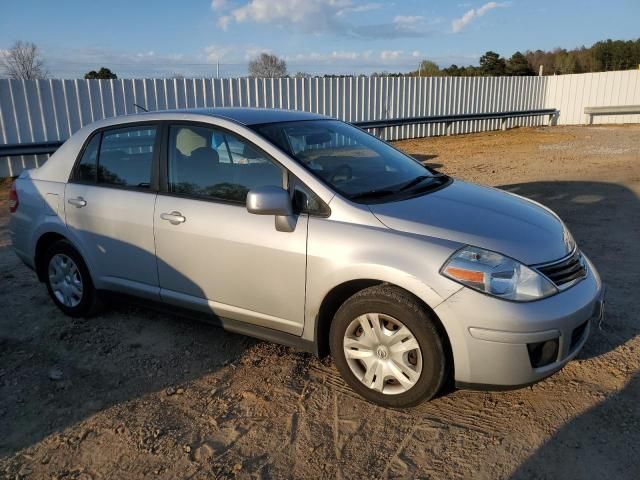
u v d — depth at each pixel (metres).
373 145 4.38
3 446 3.08
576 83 23.83
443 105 20.06
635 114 22.62
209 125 3.85
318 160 3.68
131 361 3.97
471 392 3.45
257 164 3.62
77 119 11.98
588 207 8.09
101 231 4.27
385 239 3.14
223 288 3.74
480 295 2.92
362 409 3.31
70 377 3.77
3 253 6.55
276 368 3.82
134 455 2.97
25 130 11.30
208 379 3.70
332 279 3.25
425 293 2.99
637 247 6.12
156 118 4.12
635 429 3.04
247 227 3.55
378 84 17.72
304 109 15.97
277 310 3.55
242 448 3.00
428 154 14.74
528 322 2.89
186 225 3.80
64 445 3.07
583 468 2.77
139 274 4.17
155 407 3.40
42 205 4.65
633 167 11.55
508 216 3.46
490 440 3.00
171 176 3.97
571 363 3.74
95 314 4.70
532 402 3.33
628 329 4.19
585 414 3.19
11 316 4.79
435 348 3.03
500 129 22.27
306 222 3.36
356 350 3.33
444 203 3.52
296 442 3.04
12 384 3.70
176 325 4.54
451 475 2.76
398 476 2.76
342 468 2.83
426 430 3.10
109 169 4.31
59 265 4.71
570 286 3.15
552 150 15.00
